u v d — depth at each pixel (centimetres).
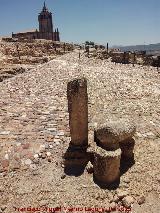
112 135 764
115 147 773
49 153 900
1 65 2520
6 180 778
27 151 905
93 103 1411
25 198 721
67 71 2356
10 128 1065
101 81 2008
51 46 4466
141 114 1290
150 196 750
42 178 791
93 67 2800
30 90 1645
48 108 1298
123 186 758
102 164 755
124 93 1675
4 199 715
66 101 1423
